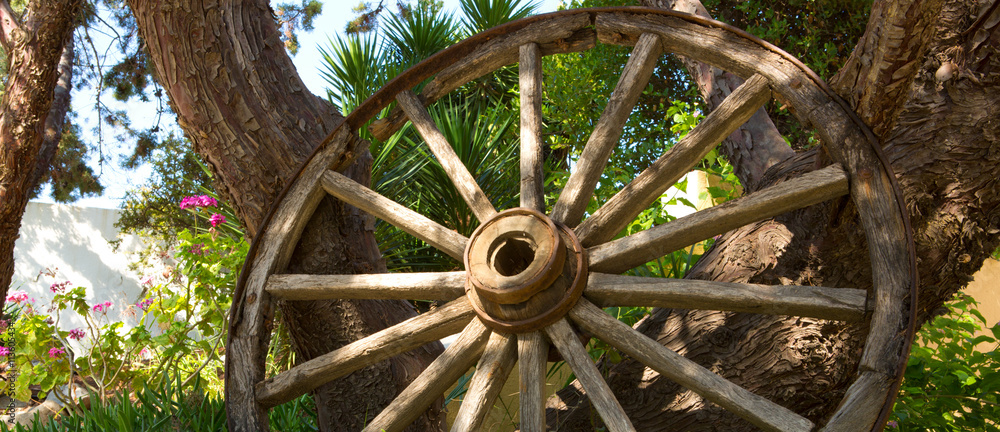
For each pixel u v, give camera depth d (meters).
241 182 2.28
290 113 2.31
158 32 2.19
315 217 2.25
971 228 1.72
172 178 7.19
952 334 2.40
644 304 1.76
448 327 1.88
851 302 1.53
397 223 2.07
